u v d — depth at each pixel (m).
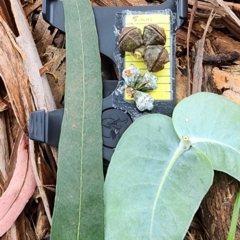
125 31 0.30
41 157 0.31
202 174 0.27
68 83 0.29
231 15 0.32
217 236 0.28
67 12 0.30
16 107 0.30
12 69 0.31
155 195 0.27
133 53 0.30
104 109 0.30
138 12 0.31
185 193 0.27
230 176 0.28
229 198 0.28
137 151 0.28
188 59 0.32
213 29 0.34
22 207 0.30
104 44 0.31
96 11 0.31
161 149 0.28
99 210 0.27
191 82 0.32
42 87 0.31
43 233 0.31
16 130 0.33
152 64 0.29
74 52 0.30
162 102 0.30
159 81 0.30
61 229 0.27
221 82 0.31
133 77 0.30
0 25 0.31
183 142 0.27
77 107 0.28
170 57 0.31
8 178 0.31
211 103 0.28
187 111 0.28
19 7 0.32
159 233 0.26
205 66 0.32
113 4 0.34
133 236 0.26
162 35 0.30
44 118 0.30
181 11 0.30
